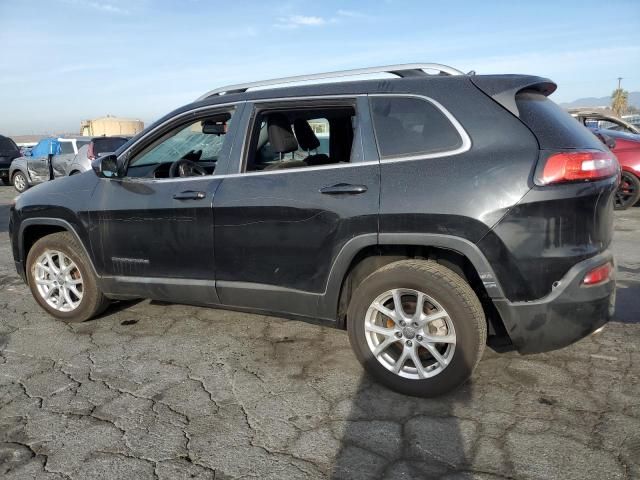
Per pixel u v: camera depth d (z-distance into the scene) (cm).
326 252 320
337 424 285
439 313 298
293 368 353
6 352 387
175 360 368
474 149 288
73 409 306
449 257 310
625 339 384
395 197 296
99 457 261
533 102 302
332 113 373
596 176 279
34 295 450
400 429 279
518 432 273
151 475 247
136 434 280
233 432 280
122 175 401
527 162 276
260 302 353
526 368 342
